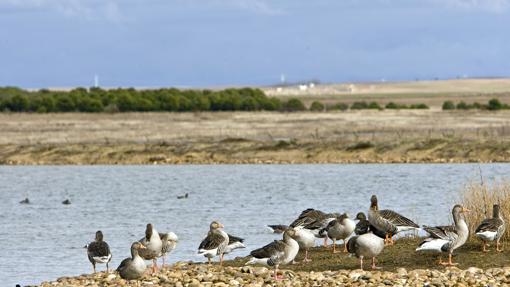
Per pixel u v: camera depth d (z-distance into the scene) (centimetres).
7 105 13725
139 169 7806
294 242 2492
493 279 2311
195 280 2434
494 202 2905
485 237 2612
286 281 2384
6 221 4603
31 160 8550
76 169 7919
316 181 6500
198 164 8100
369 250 2469
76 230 4184
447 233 2527
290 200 5403
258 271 2562
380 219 2834
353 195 5600
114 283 2495
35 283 2786
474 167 7106
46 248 3591
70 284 2534
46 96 13912
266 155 8219
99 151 8650
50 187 6562
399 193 5609
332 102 19362
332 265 2664
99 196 5925
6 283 2797
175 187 6372
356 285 2283
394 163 7669
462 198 3553
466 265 2555
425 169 7094
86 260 3275
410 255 2700
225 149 8456
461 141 8119
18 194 6134
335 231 2828
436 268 2530
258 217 4525
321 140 8700
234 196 5712
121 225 4356
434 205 4884
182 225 4275
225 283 2389
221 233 2805
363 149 8119
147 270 2723
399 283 2275
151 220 4541
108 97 13838
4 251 3509
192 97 14212
